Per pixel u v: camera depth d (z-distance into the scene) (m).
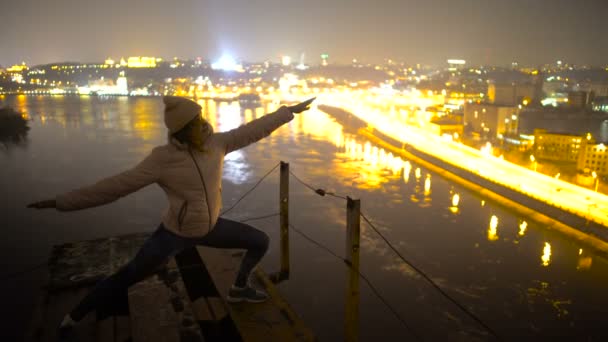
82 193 2.41
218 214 2.81
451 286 26.70
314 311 22.97
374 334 21.27
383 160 67.44
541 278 27.86
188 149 2.54
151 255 2.72
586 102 106.06
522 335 21.45
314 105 171.88
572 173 54.06
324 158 68.81
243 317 3.14
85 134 89.94
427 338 20.95
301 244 33.09
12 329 19.98
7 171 56.03
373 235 35.62
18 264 28.80
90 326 3.09
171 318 2.95
